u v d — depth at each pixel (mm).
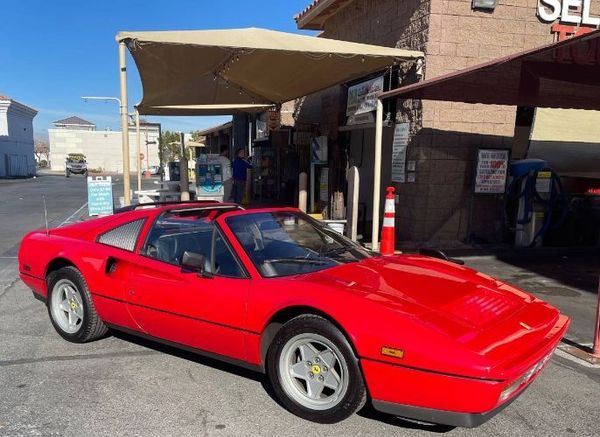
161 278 4023
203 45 7379
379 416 3410
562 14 9250
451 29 8891
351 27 12312
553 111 9867
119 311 4320
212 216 4137
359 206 11828
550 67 6164
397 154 9789
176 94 12617
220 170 13148
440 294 3377
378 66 9438
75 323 4770
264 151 18859
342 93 12312
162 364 4277
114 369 4176
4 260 8539
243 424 3307
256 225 4141
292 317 3459
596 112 9992
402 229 9750
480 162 9172
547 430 3270
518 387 2975
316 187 14609
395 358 2893
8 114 53250
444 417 2826
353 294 3227
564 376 4141
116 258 4367
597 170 10734
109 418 3379
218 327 3660
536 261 8516
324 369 3264
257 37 7754
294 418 3377
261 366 3564
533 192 9500
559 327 3408
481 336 2926
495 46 9094
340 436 3158
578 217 10023
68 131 89312
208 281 3758
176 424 3305
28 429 3234
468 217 9477
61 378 4000
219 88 12617
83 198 21875
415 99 9039
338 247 4324
